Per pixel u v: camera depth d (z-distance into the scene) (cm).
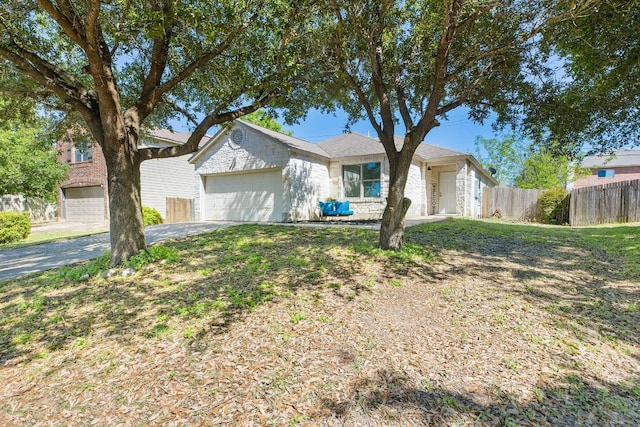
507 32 593
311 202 1364
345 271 557
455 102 649
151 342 354
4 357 341
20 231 1254
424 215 1478
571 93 684
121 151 602
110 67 574
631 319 388
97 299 472
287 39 552
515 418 233
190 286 509
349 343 340
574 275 551
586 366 297
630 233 914
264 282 510
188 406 256
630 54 601
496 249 726
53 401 273
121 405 262
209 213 1505
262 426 232
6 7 533
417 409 244
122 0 459
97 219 1820
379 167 1341
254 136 1328
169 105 807
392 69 726
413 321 388
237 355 324
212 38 492
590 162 2716
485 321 385
